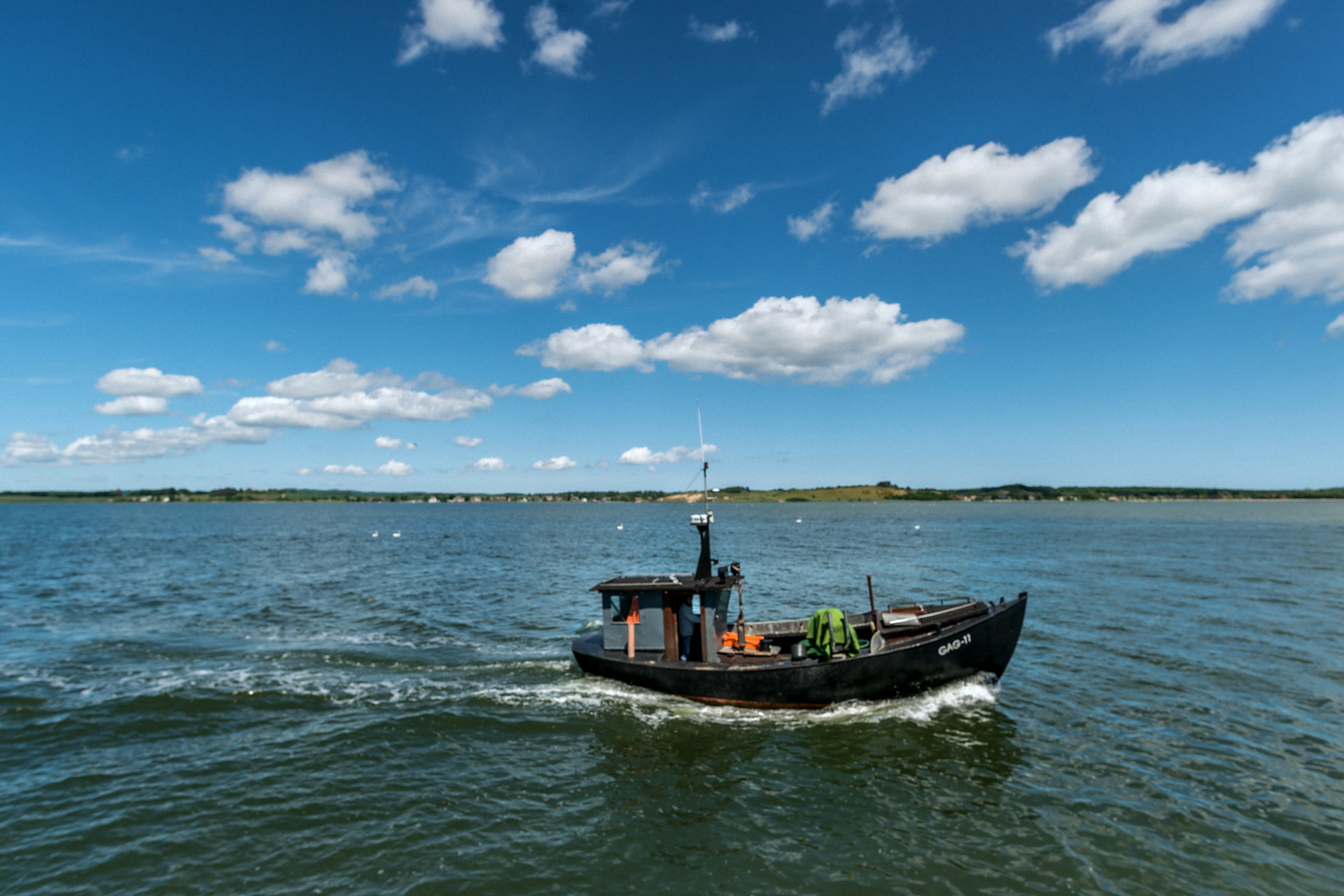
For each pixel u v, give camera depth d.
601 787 14.71
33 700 19.95
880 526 120.81
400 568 55.53
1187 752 16.36
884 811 13.68
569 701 20.05
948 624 20.61
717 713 19.03
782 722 18.41
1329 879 11.32
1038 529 106.31
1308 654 25.06
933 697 19.94
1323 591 40.09
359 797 14.15
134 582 46.91
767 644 22.34
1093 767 15.57
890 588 41.94
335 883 11.21
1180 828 12.95
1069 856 12.03
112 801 13.92
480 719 18.59
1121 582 44.22
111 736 17.36
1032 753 16.33
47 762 15.79
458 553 70.81
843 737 17.36
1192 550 67.69
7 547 79.94
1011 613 20.12
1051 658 24.52
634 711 19.22
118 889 11.03
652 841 12.58
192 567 57.00
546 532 111.44
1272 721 18.34
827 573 49.31
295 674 22.84
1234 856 12.01
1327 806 13.73
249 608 35.66
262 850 12.17
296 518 183.12
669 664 20.08
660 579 22.08
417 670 23.31
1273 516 163.25
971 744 16.88
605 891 11.09
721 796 14.30
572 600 38.59
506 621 32.28
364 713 19.11
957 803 13.97
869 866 11.78
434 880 11.29
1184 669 23.19
